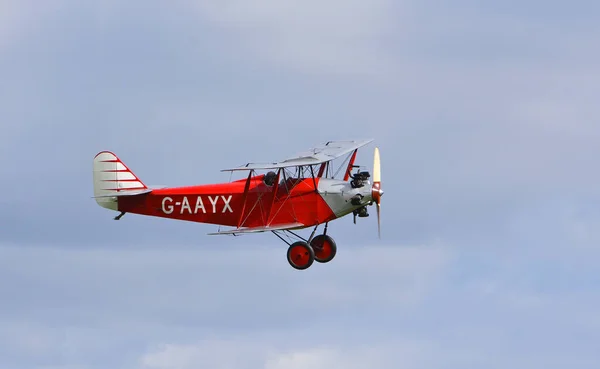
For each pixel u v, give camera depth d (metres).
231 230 113.31
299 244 114.12
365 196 114.12
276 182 113.31
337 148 119.69
